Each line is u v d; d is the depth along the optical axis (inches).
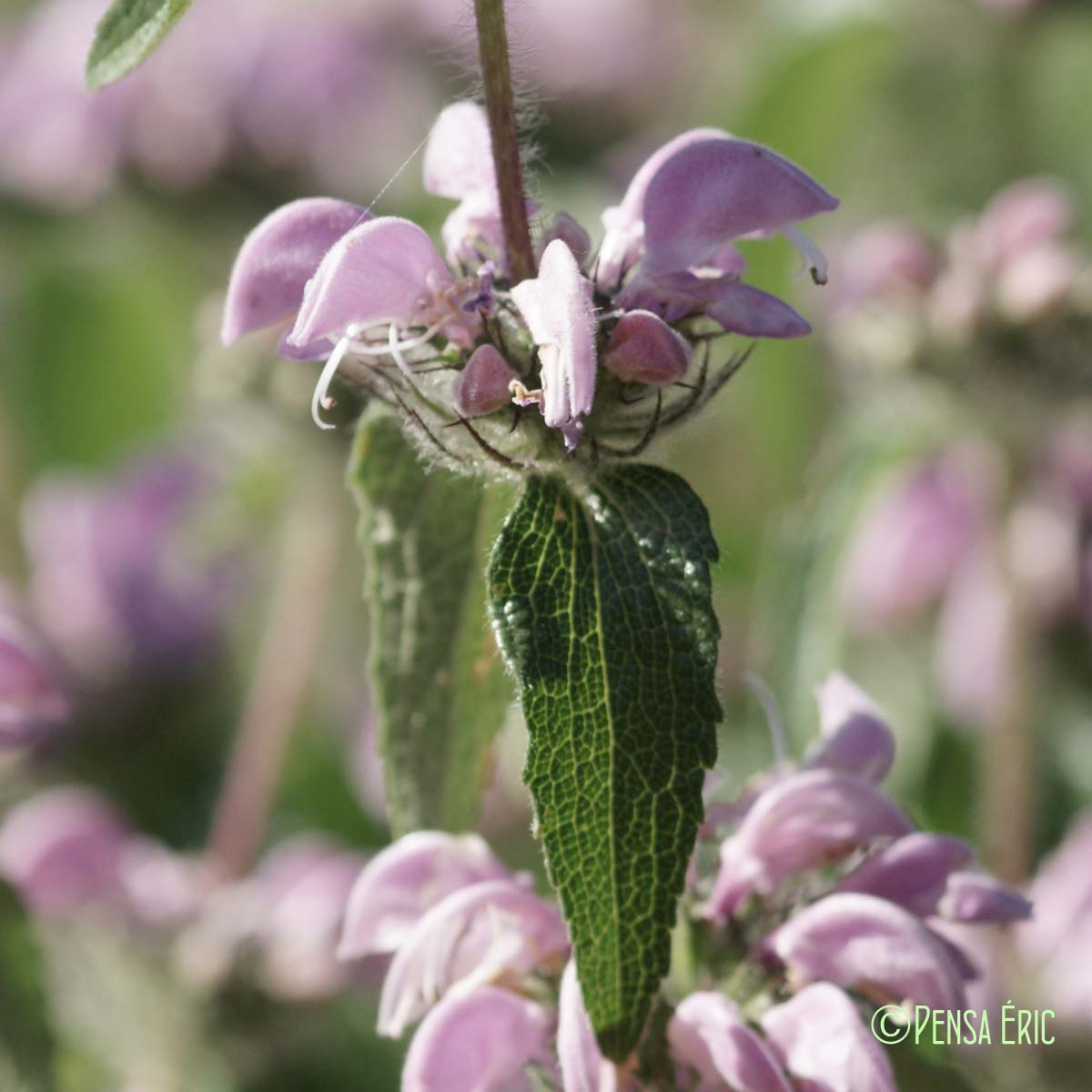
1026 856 24.3
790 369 29.1
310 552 27.5
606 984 18.8
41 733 24.6
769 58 29.3
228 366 27.0
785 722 23.8
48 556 30.1
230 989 24.0
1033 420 24.5
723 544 30.5
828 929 19.5
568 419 18.6
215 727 29.9
